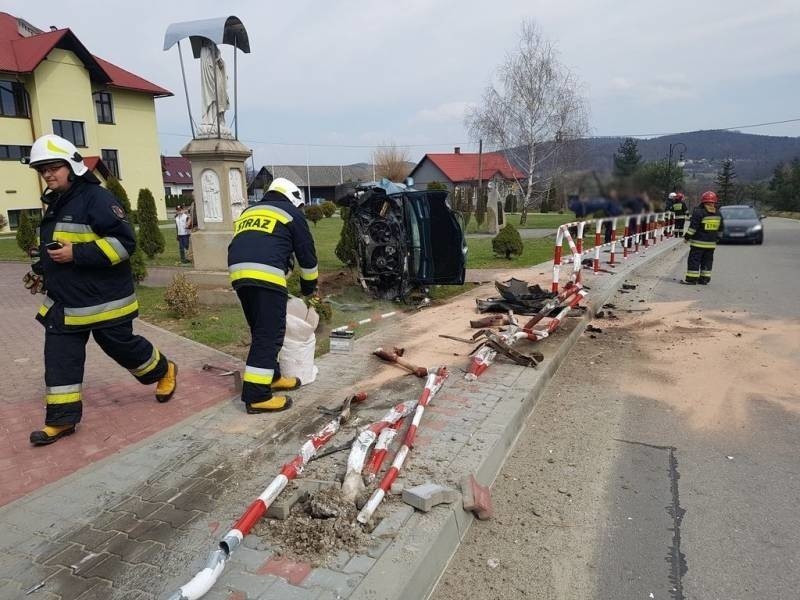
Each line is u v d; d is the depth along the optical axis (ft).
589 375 19.44
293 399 15.93
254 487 11.27
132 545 9.53
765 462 13.23
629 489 12.11
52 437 13.66
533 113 104.58
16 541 9.73
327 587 8.14
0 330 26.58
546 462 13.33
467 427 13.75
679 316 28.07
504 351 18.85
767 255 55.11
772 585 9.10
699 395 17.49
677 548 10.09
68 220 13.28
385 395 16.15
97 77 111.75
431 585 9.05
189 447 13.08
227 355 21.22
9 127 97.96
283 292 14.83
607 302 31.68
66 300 13.44
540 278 38.27
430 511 10.09
